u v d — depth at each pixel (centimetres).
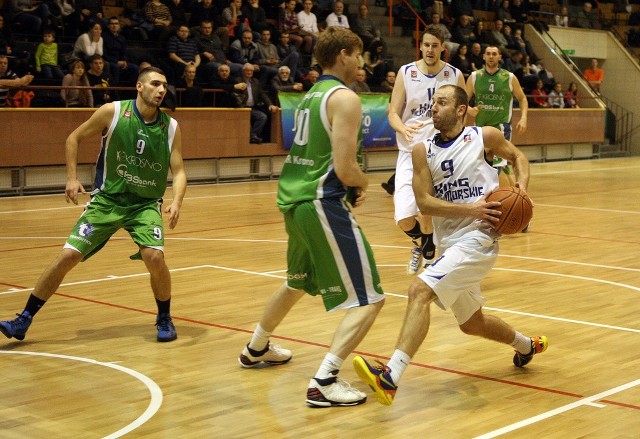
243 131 1872
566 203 1589
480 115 1238
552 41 2866
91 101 1658
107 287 827
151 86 623
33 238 1117
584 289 846
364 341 643
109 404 496
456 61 2284
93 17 1792
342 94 486
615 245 1122
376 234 1212
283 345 630
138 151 630
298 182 507
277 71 1953
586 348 632
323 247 499
